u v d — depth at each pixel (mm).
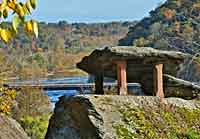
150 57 19750
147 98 19188
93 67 21266
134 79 21234
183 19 80312
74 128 18594
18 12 4348
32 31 4387
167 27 80125
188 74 51406
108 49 19469
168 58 20109
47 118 47219
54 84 65562
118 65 19516
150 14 88812
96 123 17359
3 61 48438
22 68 66812
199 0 80875
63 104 19594
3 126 13508
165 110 19062
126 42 91625
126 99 18703
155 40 77125
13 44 77375
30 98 47656
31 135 43594
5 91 20438
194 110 19797
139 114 18203
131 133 17391
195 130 18812
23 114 46312
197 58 49375
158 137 17797
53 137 19828
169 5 84750
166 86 21344
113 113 17906
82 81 73438
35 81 64500
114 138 17031
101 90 21578
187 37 73812
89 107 17797
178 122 18828
